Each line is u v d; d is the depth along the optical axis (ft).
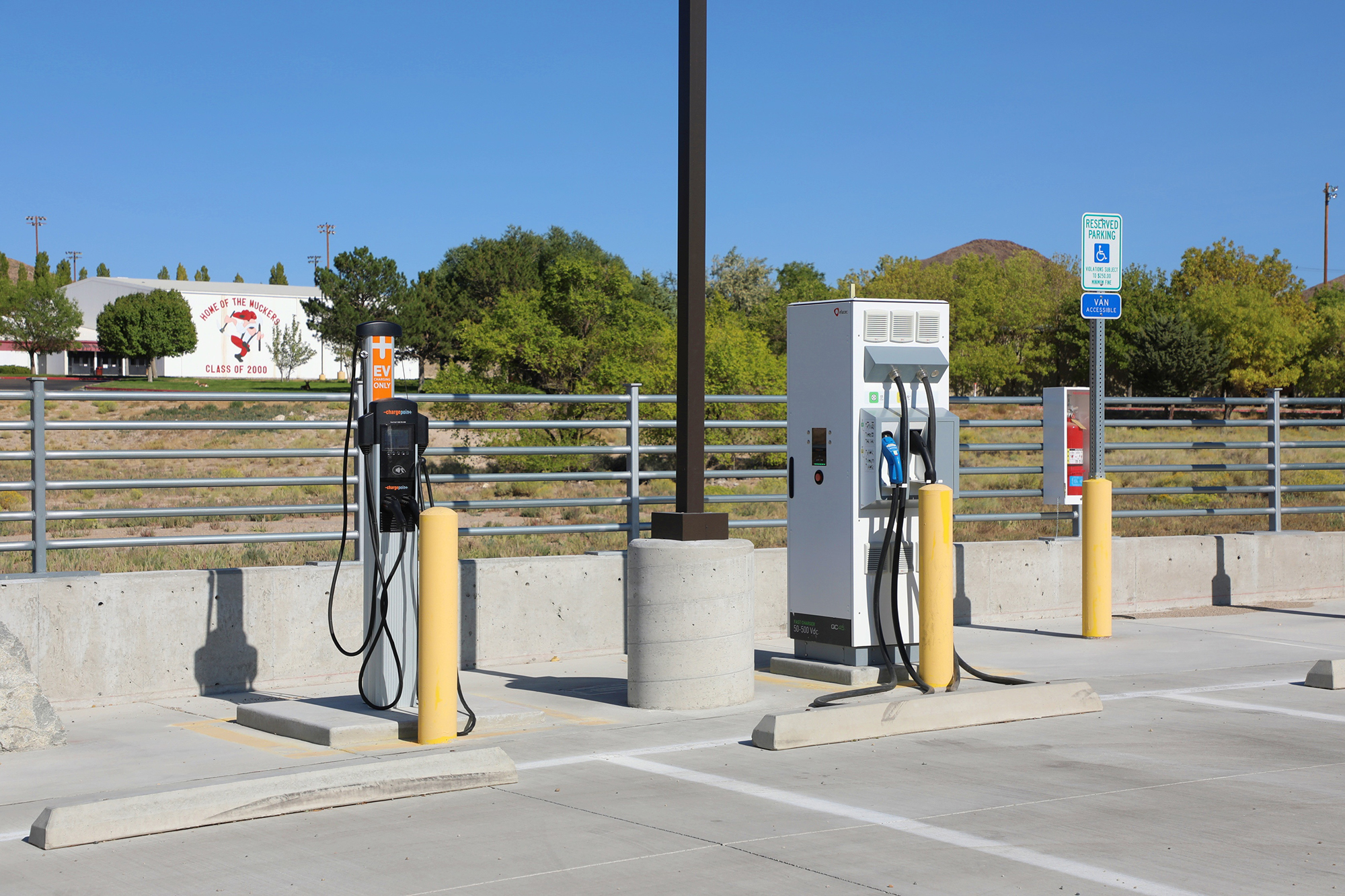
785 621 36.81
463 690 28.68
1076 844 16.66
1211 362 195.11
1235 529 58.03
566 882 15.20
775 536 47.52
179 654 28.14
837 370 28.63
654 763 21.43
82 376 344.08
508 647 32.50
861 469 28.30
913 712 23.90
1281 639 36.04
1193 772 20.65
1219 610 42.09
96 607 27.22
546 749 22.56
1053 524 58.80
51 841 16.76
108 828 17.13
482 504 33.22
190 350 333.42
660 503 36.35
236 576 28.84
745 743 22.98
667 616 26.02
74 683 26.99
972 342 241.55
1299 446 45.11
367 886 15.11
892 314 28.35
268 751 22.72
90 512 28.50
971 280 255.09
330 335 235.81
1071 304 236.43
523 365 114.52
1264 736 23.48
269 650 29.30
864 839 16.93
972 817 17.99
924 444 28.09
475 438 77.46
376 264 238.68
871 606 28.71
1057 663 31.91
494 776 19.93
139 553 42.91
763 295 280.31
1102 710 26.07
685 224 25.95
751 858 16.11
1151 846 16.57
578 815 18.17
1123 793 19.29
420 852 16.48
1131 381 209.05
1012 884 15.06
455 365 109.29
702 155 26.00
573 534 51.98
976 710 24.56
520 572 32.60
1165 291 234.79
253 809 18.13
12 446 102.83
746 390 97.19
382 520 24.56
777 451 37.17
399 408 24.53
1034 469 40.98
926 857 16.11
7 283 373.20
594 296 115.44
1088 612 36.14
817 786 19.75
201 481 29.53
